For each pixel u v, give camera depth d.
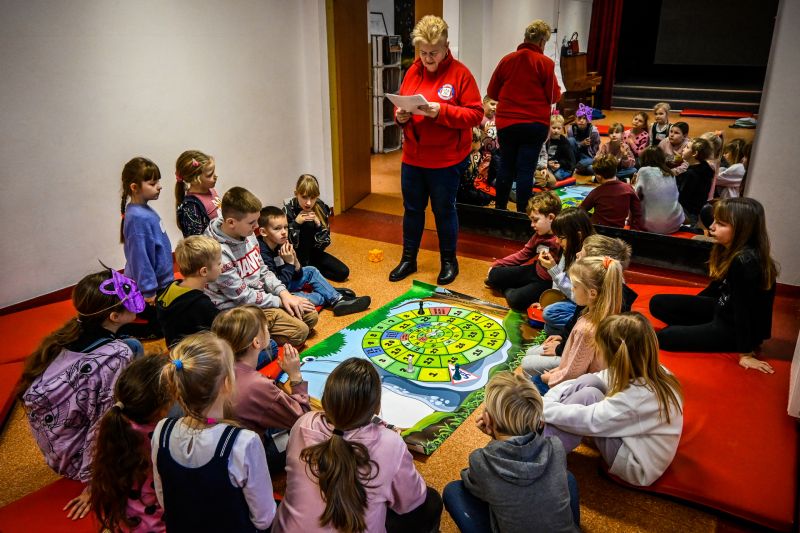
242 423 2.07
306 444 1.62
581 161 4.52
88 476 2.05
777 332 3.34
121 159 4.04
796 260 3.80
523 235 4.70
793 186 3.67
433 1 4.47
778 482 2.16
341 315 3.62
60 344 2.02
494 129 4.71
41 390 1.97
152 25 4.01
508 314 3.58
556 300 3.33
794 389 2.45
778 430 2.44
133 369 1.66
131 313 2.09
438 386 2.86
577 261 2.43
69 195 3.81
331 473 1.49
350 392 1.56
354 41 5.34
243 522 1.53
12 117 3.43
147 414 1.66
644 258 4.19
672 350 3.05
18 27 3.35
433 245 4.82
